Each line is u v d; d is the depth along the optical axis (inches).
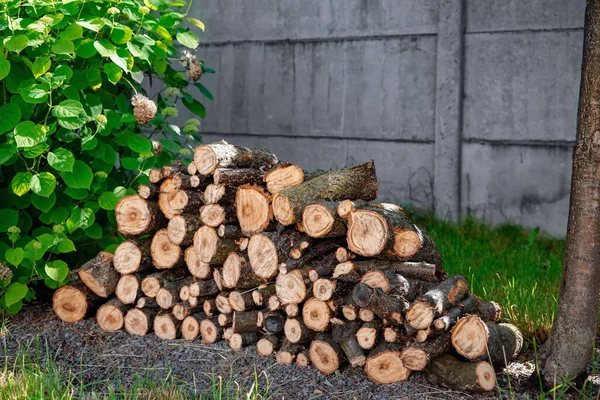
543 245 249.9
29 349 168.6
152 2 199.3
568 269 142.6
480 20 263.1
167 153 205.0
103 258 183.5
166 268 178.4
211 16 313.1
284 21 297.6
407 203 282.2
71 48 176.1
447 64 267.0
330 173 166.6
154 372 157.0
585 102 138.3
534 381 145.4
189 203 169.9
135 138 191.6
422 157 277.6
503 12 259.1
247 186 160.9
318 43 291.7
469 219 267.0
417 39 273.3
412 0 272.4
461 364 145.1
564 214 255.3
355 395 143.9
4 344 168.9
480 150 268.2
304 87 296.5
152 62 207.0
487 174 267.7
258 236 158.2
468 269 215.5
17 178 176.7
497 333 152.6
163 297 174.6
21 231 192.4
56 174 192.7
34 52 185.8
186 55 212.7
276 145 305.4
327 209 150.3
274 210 155.8
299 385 148.9
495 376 144.3
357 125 288.4
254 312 166.2
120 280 180.2
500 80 262.2
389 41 278.5
